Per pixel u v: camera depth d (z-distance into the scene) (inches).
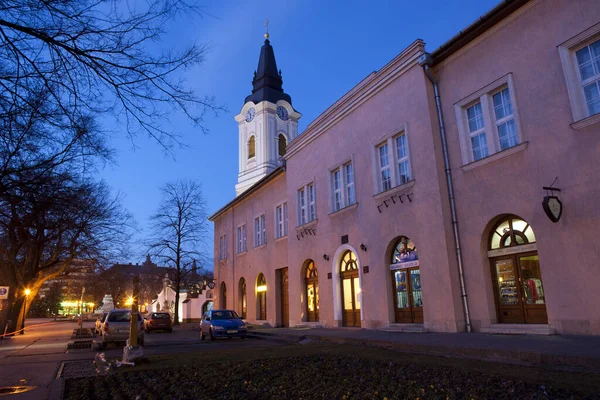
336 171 823.1
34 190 310.7
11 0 206.2
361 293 705.0
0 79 227.8
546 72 459.5
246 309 1198.3
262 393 265.1
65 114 245.6
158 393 277.0
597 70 426.3
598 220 403.9
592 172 411.8
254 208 1210.6
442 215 554.3
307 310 897.5
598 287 398.3
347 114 780.6
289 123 2447.1
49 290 3309.5
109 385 319.0
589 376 266.5
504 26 507.5
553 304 432.1
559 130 442.9
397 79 653.9
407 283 628.4
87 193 717.3
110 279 1497.3
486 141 529.0
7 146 270.8
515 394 228.2
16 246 947.3
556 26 454.0
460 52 563.2
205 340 793.6
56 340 919.0
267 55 2498.8
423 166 591.2
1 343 846.5
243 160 2404.0
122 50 228.4
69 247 1124.5
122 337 708.7
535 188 460.4
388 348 472.1
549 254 440.5
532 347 351.3
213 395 264.7
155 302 2554.1
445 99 583.5
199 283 1844.2
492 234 518.3
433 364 339.9
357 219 732.7
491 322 498.9
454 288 534.0
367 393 246.7
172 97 245.6
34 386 343.6
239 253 1289.4
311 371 335.0
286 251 1007.6
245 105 2421.3
